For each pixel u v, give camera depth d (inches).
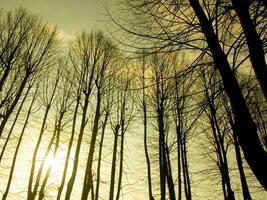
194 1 147.4
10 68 569.9
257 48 121.1
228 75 127.9
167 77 153.4
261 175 108.9
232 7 136.7
